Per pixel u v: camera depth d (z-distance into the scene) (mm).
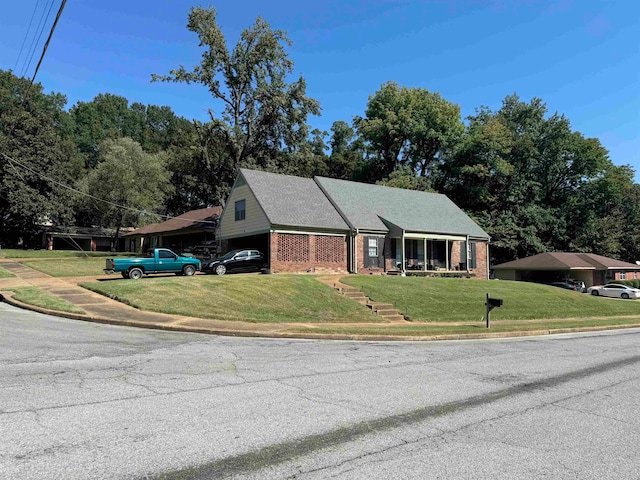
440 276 33531
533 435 5523
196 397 6680
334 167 64312
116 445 4805
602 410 6695
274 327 14914
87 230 58250
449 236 34625
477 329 17359
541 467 4559
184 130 66938
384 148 58688
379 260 31703
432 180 55844
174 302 17297
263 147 46594
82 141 81688
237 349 11070
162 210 59906
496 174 52406
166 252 25375
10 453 4535
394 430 5566
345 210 31609
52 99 80438
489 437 5410
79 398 6438
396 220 32750
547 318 23141
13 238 49969
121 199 50250
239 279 21984
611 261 49156
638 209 64188
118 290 18781
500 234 48844
